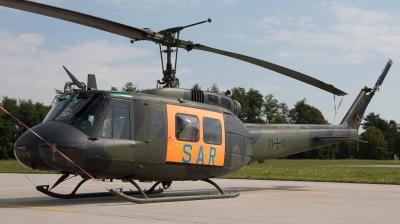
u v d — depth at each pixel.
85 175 9.98
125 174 10.25
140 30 10.26
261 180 20.42
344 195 12.80
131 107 10.26
